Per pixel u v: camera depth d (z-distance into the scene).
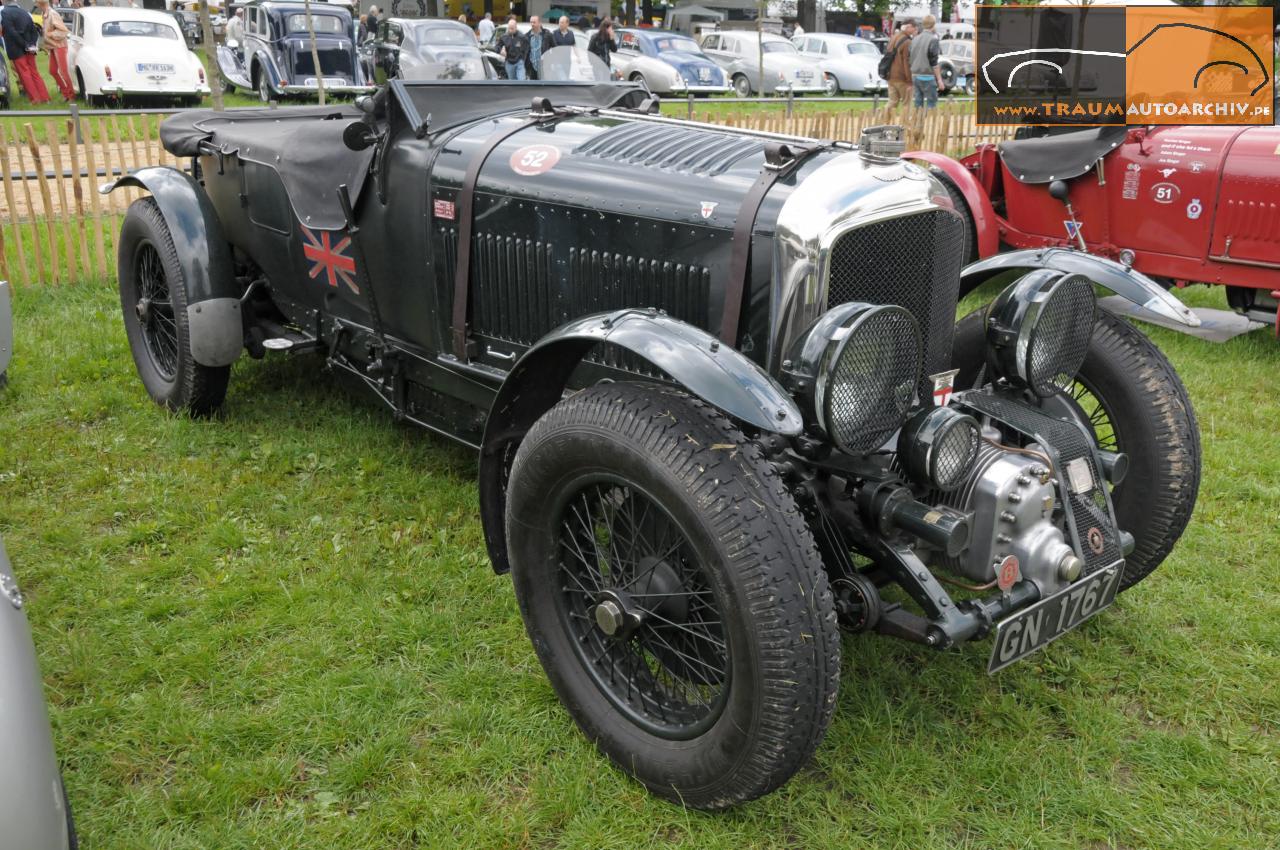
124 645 2.96
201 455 4.20
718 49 23.48
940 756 2.61
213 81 7.52
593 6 28.22
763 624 2.07
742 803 2.30
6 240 7.34
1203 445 4.49
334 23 16.47
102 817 2.34
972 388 3.15
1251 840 2.35
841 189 2.52
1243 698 2.84
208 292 4.15
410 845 2.32
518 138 3.33
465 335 3.42
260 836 2.30
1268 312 6.00
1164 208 6.11
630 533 2.49
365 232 3.67
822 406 2.27
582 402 2.39
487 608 3.19
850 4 37.66
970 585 2.60
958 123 11.28
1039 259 3.18
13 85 17.23
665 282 2.86
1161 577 3.45
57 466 4.02
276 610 3.13
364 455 4.18
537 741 2.62
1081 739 2.66
